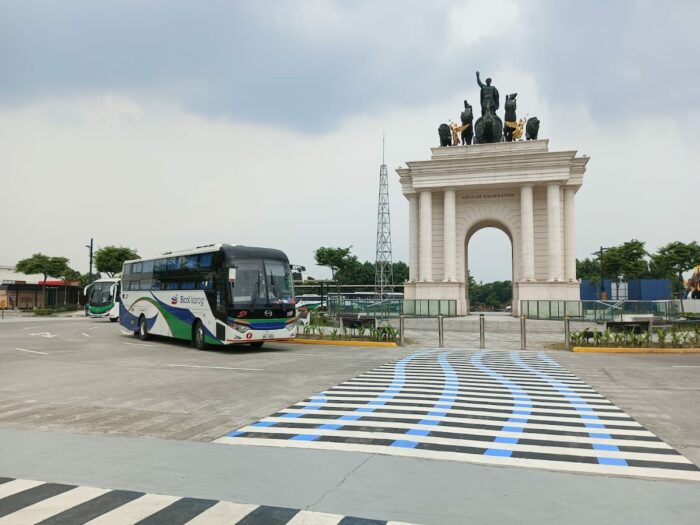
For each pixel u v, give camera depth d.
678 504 5.04
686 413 9.35
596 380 13.28
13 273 93.19
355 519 4.64
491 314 53.66
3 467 6.18
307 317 35.88
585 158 45.62
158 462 6.37
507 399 10.55
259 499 5.12
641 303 34.47
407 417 8.86
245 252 20.47
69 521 4.61
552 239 44.44
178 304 23.05
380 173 85.50
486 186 46.50
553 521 4.62
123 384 12.50
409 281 48.22
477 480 5.71
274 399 10.50
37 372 14.67
